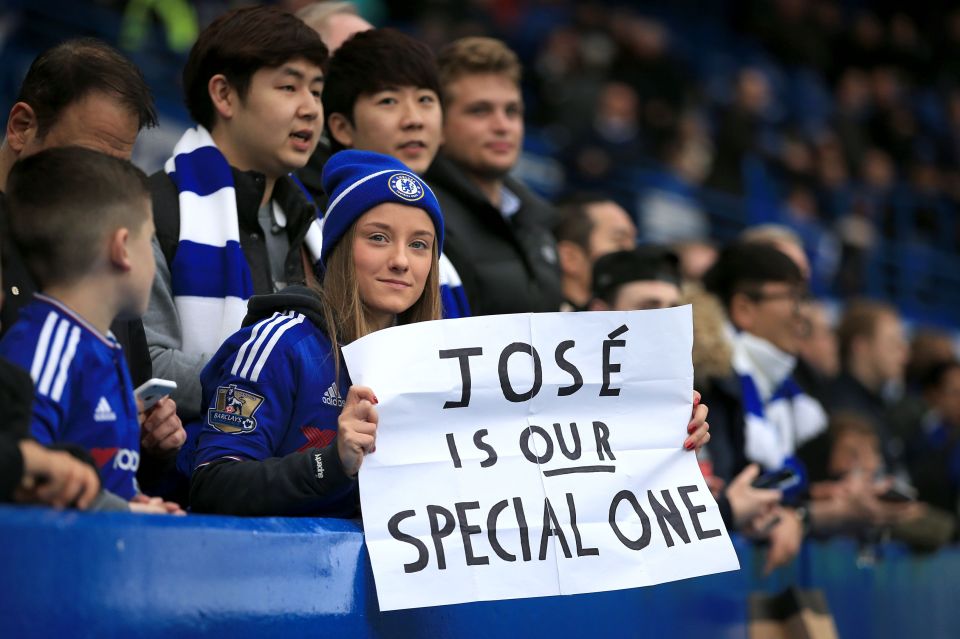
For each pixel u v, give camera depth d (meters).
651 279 13.99
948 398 23.41
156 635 7.07
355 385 8.60
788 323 15.98
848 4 55.78
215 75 11.24
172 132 29.27
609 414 9.22
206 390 9.25
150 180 11.08
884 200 45.91
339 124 13.12
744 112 42.09
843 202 44.50
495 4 42.81
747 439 14.53
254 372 8.84
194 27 30.84
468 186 13.98
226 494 8.50
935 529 19.05
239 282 10.67
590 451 9.05
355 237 9.38
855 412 18.97
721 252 16.64
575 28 40.69
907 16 56.41
